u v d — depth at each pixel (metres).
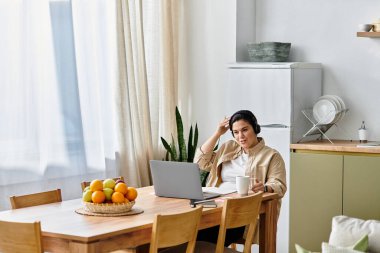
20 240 3.33
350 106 6.15
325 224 5.65
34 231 3.28
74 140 5.60
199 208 3.72
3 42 5.12
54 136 5.47
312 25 6.32
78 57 5.71
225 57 6.54
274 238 4.54
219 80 6.60
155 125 6.49
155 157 6.50
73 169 5.59
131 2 6.16
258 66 6.02
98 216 3.79
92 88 5.79
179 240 3.63
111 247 3.41
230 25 6.49
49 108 5.44
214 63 6.62
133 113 6.14
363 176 5.47
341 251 3.07
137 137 6.19
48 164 5.43
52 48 5.45
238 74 6.14
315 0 6.29
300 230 5.77
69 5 5.54
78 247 3.32
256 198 4.13
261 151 4.73
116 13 5.93
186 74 6.79
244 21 6.55
